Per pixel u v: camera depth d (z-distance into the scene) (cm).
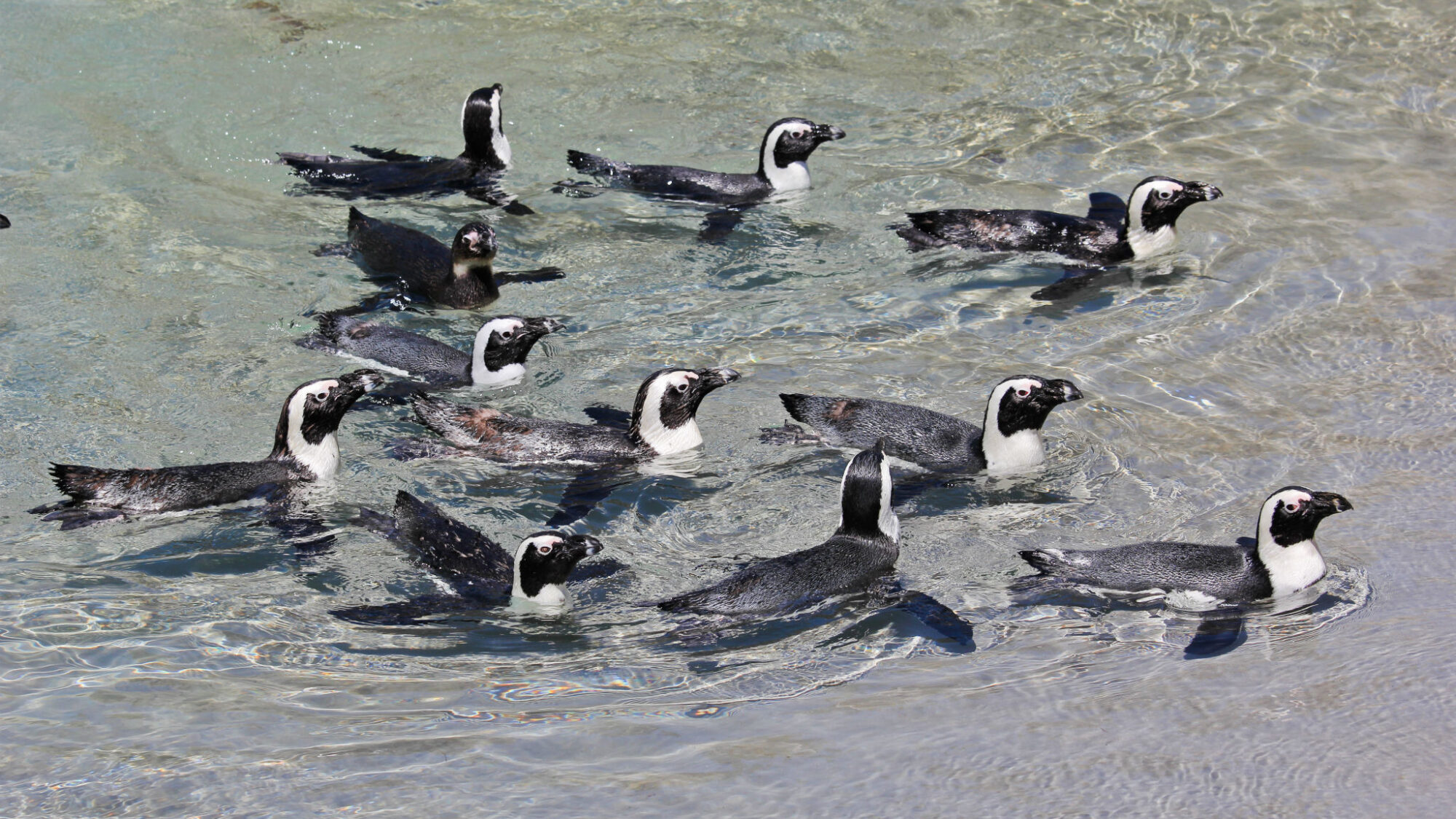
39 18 2262
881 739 766
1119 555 1037
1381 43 2222
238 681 879
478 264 1549
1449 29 2244
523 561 994
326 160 1877
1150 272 1622
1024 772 714
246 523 1123
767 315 1547
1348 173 1845
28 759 759
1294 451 1214
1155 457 1226
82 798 713
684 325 1527
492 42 2308
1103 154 1931
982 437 1244
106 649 921
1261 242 1673
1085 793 689
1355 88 2091
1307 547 992
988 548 1096
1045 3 2417
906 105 2103
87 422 1288
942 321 1526
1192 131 1986
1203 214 1755
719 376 1255
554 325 1387
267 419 1309
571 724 801
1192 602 988
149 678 877
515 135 2023
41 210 1731
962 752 743
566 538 988
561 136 2025
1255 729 755
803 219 1784
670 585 1050
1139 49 2250
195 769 744
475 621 983
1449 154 1886
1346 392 1319
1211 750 731
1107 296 1568
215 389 1360
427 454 1256
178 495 1141
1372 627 909
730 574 1066
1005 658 905
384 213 1788
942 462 1234
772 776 720
